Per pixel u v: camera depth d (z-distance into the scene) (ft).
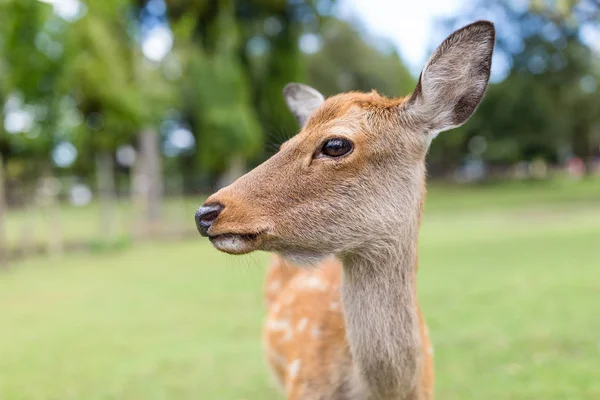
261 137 71.10
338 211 7.33
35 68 39.37
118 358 16.57
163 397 13.44
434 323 18.02
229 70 60.29
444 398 12.30
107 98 42.52
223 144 59.62
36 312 22.93
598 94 103.91
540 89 100.53
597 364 13.61
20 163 43.78
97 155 47.32
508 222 50.06
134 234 49.57
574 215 53.52
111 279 30.17
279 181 7.31
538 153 110.32
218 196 7.23
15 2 37.45
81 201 61.41
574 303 19.49
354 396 8.04
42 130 41.19
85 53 41.52
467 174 127.65
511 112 102.99
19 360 16.69
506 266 27.45
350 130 7.39
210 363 15.71
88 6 42.50
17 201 44.80
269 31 71.82
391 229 7.48
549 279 23.72
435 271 27.07
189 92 61.82
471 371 13.70
